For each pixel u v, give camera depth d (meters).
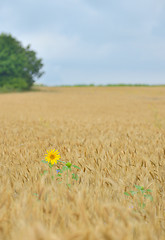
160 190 3.12
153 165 4.11
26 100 34.44
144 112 19.38
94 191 2.84
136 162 4.20
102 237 1.46
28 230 1.45
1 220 1.97
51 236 1.34
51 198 2.38
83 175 3.40
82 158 4.34
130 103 30.27
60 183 3.07
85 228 1.72
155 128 9.51
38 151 5.10
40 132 8.37
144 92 52.97
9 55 58.28
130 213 2.03
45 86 75.88
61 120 12.73
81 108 23.67
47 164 3.93
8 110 20.50
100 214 2.02
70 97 40.78
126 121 12.32
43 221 1.97
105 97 41.19
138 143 6.26
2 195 2.48
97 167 3.85
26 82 59.97
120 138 6.93
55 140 6.49
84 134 7.89
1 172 3.66
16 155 4.74
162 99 37.09
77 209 2.10
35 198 2.43
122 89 62.19
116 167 3.91
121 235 1.50
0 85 57.66
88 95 45.81
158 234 1.98
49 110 21.03
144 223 2.05
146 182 3.25
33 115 16.06
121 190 2.98
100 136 7.26
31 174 3.42
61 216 2.04
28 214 2.00
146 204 2.56
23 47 60.75
